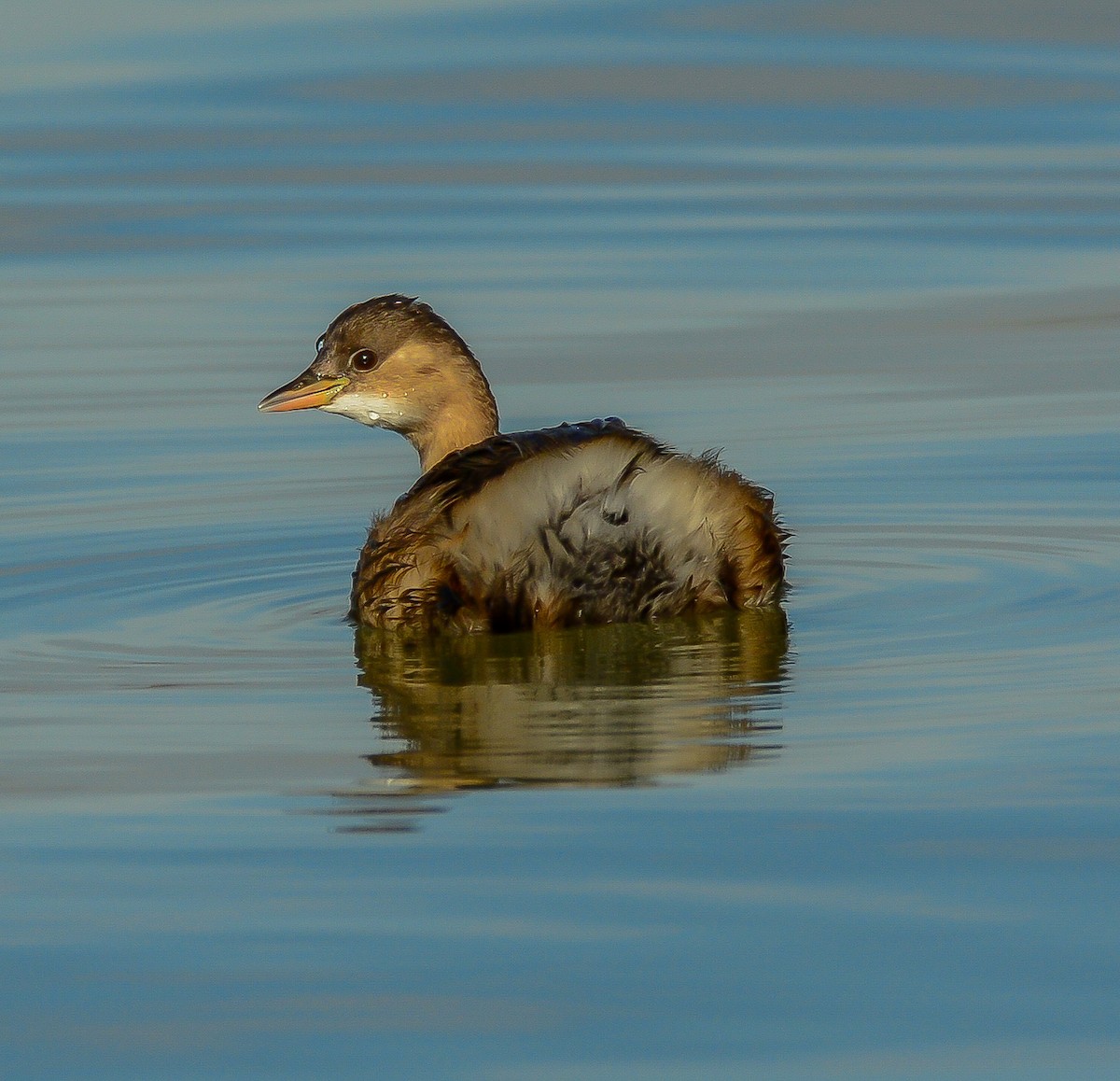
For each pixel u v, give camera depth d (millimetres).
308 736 10766
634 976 7715
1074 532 15031
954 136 33594
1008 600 13219
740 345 22156
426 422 15188
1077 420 18766
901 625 12703
